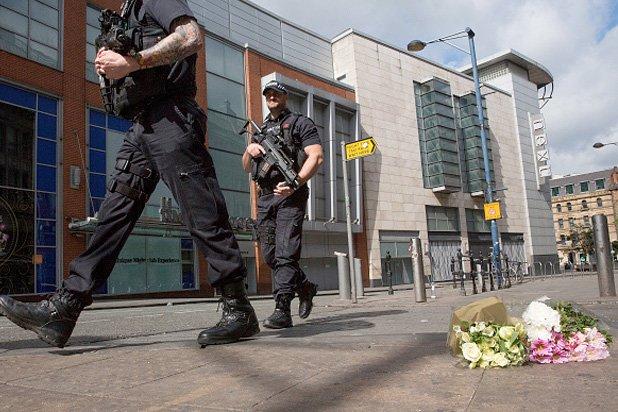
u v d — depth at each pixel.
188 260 22.09
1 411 1.56
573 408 1.27
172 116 2.65
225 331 2.64
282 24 31.70
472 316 1.95
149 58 2.47
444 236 37.31
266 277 25.61
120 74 2.48
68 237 17.95
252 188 26.14
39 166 17.59
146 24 2.63
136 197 2.80
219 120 25.22
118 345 2.99
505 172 44.59
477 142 41.22
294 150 4.01
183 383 1.80
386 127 34.88
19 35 17.52
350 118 32.09
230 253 2.74
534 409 1.28
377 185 33.41
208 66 25.22
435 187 36.75
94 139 19.44
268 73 28.20
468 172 40.84
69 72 18.89
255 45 29.39
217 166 24.69
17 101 17.28
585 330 1.91
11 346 3.14
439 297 9.51
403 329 3.59
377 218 32.84
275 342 2.59
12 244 16.41
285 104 4.18
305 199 4.17
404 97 36.66
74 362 2.35
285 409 1.40
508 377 1.66
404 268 34.03
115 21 2.62
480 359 1.81
